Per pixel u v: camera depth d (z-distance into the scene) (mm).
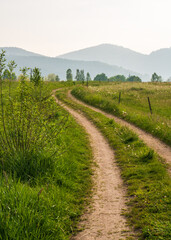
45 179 6723
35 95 9945
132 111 21094
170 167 8516
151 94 36031
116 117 19953
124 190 7016
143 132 14477
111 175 8297
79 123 17562
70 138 12133
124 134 13250
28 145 7227
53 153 8133
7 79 7152
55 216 5164
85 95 32375
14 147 7023
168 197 5988
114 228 5066
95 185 7477
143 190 6699
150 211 5527
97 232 4953
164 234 4473
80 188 7133
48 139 8352
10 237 3895
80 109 23750
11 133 7285
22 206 4590
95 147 11961
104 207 6047
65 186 6961
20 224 4219
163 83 60469
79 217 5594
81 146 11742
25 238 3986
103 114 21516
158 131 13547
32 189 5668
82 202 6316
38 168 6867
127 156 10117
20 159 6730
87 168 9008
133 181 7453
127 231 4918
